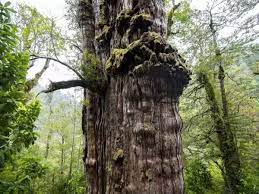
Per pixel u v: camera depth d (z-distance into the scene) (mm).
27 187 4121
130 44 3436
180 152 3369
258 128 14648
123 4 3865
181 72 3402
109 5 4168
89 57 4121
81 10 5031
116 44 3762
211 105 13352
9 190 3826
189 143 13945
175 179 3152
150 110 3264
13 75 3666
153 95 3299
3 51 3662
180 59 3611
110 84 3840
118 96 3572
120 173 3281
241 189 12188
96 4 4793
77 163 22578
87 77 3938
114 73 3604
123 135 3373
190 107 14203
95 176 3951
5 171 4688
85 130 4551
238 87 14922
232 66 14742
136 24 3543
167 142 3223
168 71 3303
